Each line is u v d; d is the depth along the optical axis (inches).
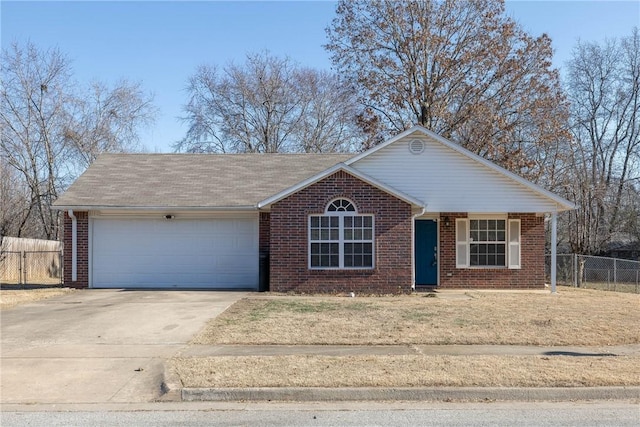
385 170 753.0
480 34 1347.2
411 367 331.6
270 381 305.1
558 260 1177.4
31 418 265.9
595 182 1331.2
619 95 1337.4
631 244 1369.3
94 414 271.6
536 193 750.5
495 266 772.6
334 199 681.6
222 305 573.9
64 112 1428.4
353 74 1421.0
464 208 748.6
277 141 1723.7
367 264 681.6
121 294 671.1
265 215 743.1
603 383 305.4
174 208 728.3
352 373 319.0
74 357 370.9
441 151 754.8
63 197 745.6
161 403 289.1
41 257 1114.7
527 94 1314.0
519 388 297.3
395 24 1363.2
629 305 596.4
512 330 446.9
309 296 651.5
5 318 504.1
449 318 499.5
